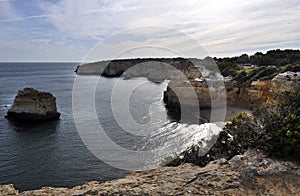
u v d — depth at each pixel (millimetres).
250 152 7148
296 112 7855
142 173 6680
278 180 5453
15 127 24375
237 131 8688
